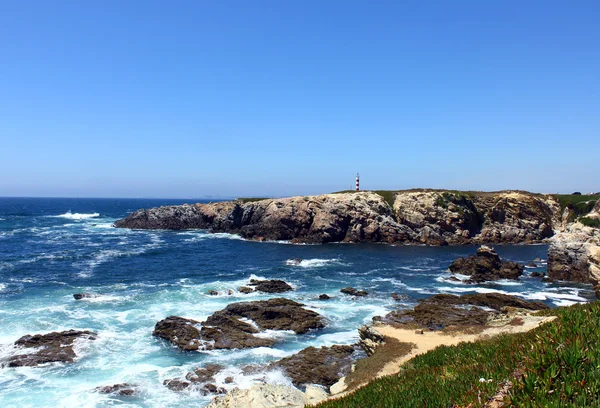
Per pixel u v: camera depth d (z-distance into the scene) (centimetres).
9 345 2930
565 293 4838
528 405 535
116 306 3991
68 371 2595
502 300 3969
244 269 6141
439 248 8725
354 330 3422
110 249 7731
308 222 9931
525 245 9325
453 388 798
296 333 3341
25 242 8425
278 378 2530
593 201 10094
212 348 3005
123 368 2658
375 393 1051
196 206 12750
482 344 1341
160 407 2197
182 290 4712
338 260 7075
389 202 10400
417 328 2875
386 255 7681
